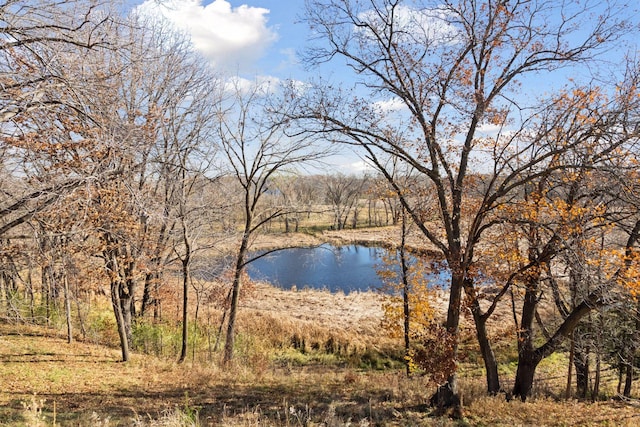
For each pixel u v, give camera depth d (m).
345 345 21.00
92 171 7.36
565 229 9.66
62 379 11.44
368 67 10.77
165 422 7.05
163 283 16.86
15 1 5.78
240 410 10.10
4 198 7.38
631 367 13.65
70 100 6.84
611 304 10.68
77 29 6.19
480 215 10.40
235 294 16.52
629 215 9.52
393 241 15.63
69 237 8.25
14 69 6.56
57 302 16.48
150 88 13.16
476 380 15.98
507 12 9.64
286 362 18.80
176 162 13.74
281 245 42.88
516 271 11.78
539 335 20.48
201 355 17.38
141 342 17.59
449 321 10.98
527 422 10.30
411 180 14.69
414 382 14.48
